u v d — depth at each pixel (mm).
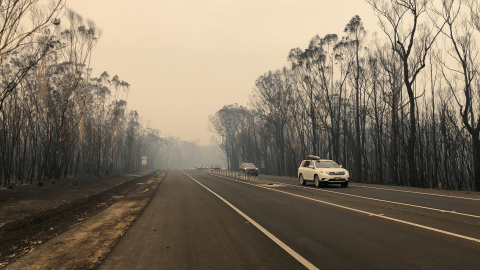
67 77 28875
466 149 31188
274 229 8484
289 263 5566
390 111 37906
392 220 9336
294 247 6602
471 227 8109
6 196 16438
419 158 32969
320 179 21656
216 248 6668
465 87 26188
